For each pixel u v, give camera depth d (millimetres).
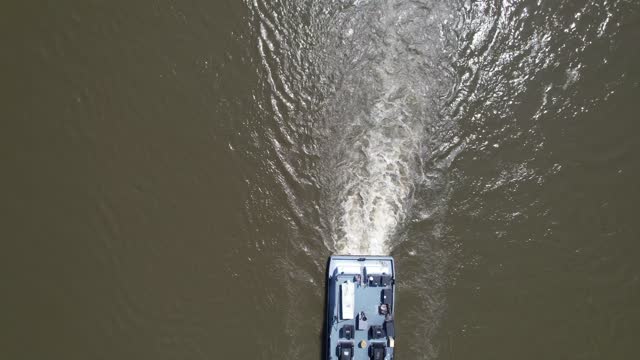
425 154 34844
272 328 32906
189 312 32938
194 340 32719
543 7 35438
